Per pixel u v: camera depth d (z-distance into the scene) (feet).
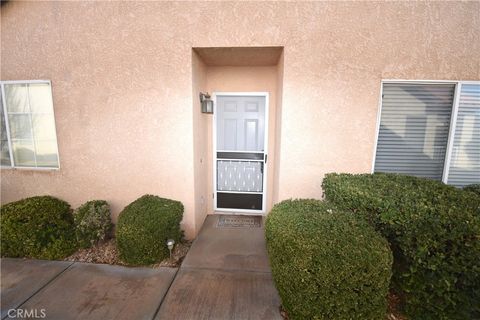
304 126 9.48
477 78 8.82
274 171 12.34
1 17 9.91
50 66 10.03
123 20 9.41
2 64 10.25
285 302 6.00
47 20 9.71
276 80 11.85
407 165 9.77
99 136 10.32
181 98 9.71
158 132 10.06
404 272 6.10
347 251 5.23
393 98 9.34
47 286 7.55
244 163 13.24
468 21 8.52
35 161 11.05
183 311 6.55
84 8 9.48
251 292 7.29
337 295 5.22
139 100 9.89
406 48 8.78
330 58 9.00
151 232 8.47
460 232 5.35
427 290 5.87
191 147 10.03
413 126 9.48
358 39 8.84
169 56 9.46
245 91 12.26
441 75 8.84
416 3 8.52
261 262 8.93
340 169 9.68
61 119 10.36
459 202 6.30
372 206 6.58
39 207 9.86
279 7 8.82
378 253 5.24
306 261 5.20
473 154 9.43
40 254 9.08
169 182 10.40
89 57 9.79
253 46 9.09
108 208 10.29
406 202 6.26
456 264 5.44
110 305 6.77
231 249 9.87
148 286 7.55
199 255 9.38
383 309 5.53
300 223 6.24
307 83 9.18
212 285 7.61
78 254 9.36
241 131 12.92
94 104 10.11
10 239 8.98
